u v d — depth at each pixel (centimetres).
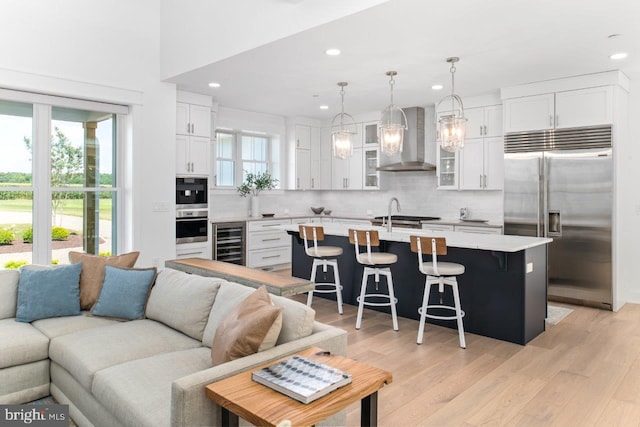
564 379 304
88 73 468
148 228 521
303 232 478
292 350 208
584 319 451
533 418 252
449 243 379
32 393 268
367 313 472
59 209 463
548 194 519
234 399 159
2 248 424
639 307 499
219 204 695
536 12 320
